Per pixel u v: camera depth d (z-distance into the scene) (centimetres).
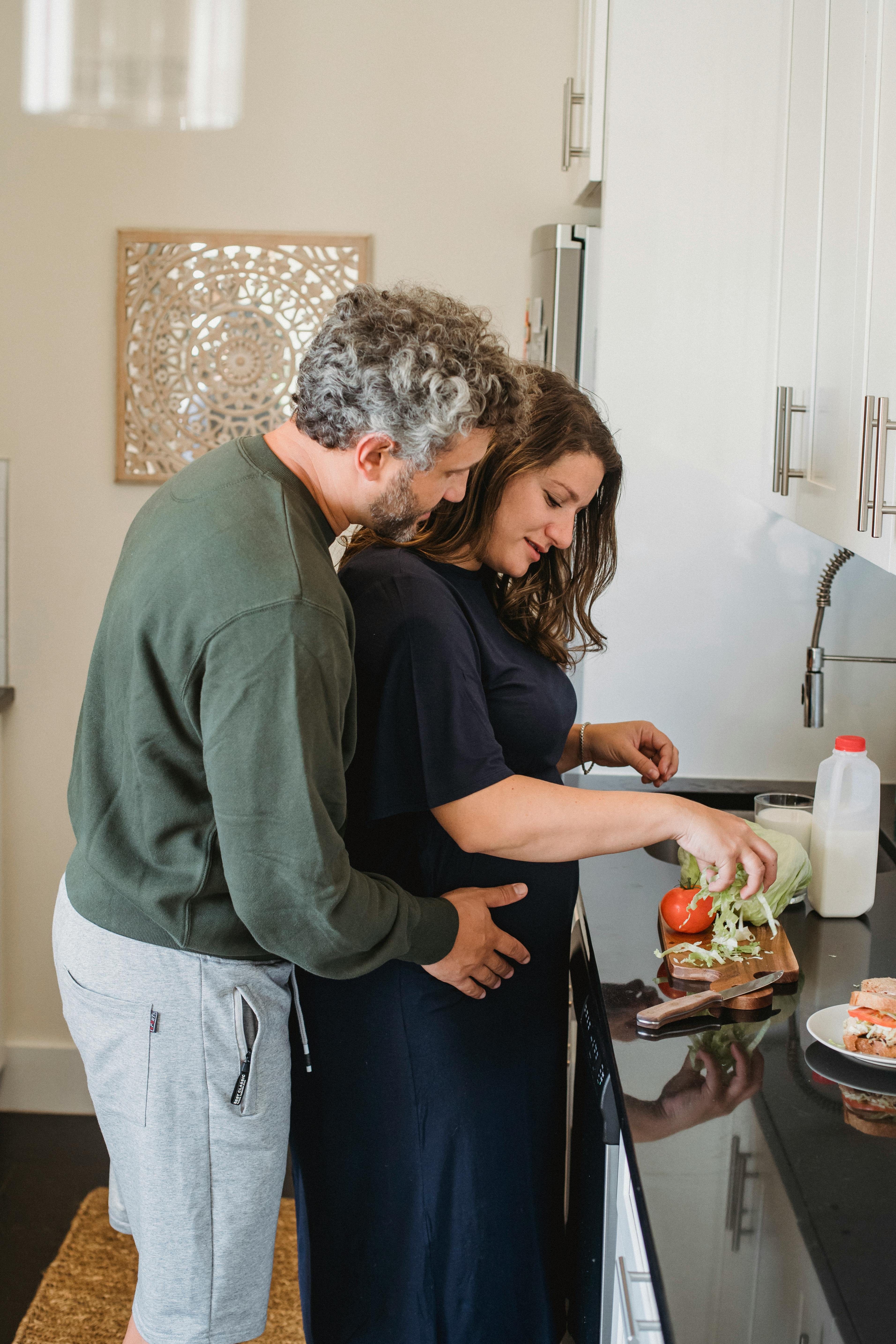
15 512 277
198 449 275
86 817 123
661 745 178
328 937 112
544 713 142
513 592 145
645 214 207
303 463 117
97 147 265
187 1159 127
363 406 109
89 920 126
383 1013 138
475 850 129
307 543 110
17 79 263
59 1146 269
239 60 263
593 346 230
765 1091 105
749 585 215
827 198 150
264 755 105
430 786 127
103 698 120
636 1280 96
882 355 116
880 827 184
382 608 128
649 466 213
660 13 201
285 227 269
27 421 274
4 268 269
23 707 283
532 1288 146
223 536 107
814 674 187
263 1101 129
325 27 262
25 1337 202
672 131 204
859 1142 96
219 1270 130
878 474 105
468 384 111
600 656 218
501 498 134
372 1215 144
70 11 260
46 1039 289
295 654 104
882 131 118
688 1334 72
